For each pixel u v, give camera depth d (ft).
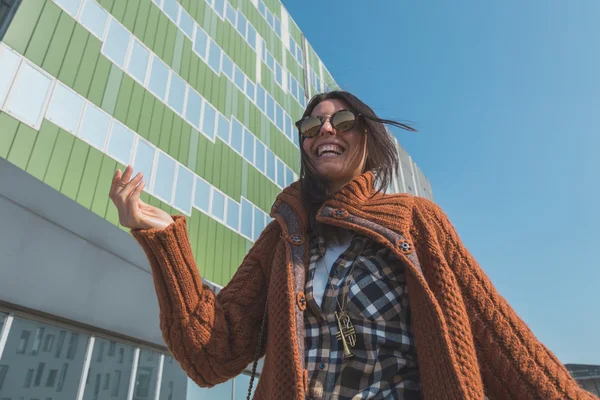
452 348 2.92
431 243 3.62
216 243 35.42
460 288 3.43
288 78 67.15
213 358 3.89
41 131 23.07
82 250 22.53
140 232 3.85
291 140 58.65
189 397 27.55
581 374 67.97
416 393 3.17
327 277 3.84
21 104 22.58
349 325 3.39
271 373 3.50
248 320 4.30
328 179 4.85
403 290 3.60
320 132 4.92
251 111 51.11
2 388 18.17
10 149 21.02
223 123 43.78
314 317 3.66
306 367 3.37
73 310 22.07
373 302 3.47
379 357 3.26
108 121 28.35
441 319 3.03
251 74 55.31
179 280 3.84
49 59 25.35
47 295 20.89
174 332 3.82
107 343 23.84
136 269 25.55
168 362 27.27
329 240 4.14
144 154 30.89
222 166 40.57
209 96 43.01
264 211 44.47
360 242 3.94
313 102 5.61
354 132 4.98
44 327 20.65
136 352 25.48
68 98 25.72
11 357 18.79
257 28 63.52
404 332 3.39
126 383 24.12
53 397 20.15
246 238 39.42
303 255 4.09
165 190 32.17
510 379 2.98
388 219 3.81
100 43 30.27
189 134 37.27
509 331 3.14
